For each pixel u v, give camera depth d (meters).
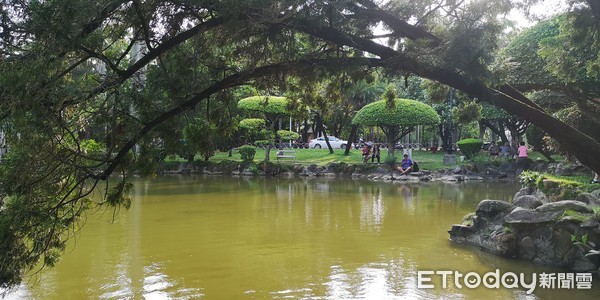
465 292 6.72
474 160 27.67
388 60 5.59
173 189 19.77
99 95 5.17
